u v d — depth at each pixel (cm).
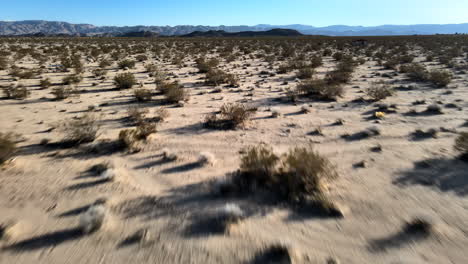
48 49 3866
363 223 369
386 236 343
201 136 735
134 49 4166
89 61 2692
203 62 2373
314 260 302
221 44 5572
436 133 727
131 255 306
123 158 587
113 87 1480
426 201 422
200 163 561
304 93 1285
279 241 329
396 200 425
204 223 366
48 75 1830
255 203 414
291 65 2273
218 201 421
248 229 354
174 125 831
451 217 383
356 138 713
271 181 457
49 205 407
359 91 1350
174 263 295
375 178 498
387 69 2188
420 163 554
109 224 359
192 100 1184
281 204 411
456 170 521
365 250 319
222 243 327
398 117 901
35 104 1075
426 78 1617
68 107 1034
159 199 427
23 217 377
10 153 555
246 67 2330
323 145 667
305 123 852
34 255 305
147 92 1170
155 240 331
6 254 307
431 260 304
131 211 393
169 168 541
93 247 318
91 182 479
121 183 477
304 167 441
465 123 813
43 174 507
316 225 364
